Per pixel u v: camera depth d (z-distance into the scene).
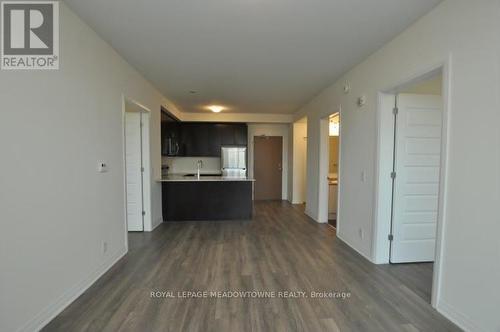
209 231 4.41
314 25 2.42
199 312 2.07
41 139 1.87
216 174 7.49
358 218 3.45
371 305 2.18
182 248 3.56
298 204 7.11
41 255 1.87
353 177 3.58
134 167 4.34
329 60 3.28
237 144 7.17
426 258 3.08
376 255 3.04
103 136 2.75
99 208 2.68
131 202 4.38
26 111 1.75
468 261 1.83
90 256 2.51
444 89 2.02
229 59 3.25
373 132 3.08
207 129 7.10
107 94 2.84
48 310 1.93
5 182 1.59
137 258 3.19
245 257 3.23
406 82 2.50
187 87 4.49
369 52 3.03
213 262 3.08
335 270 2.87
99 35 2.63
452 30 1.95
